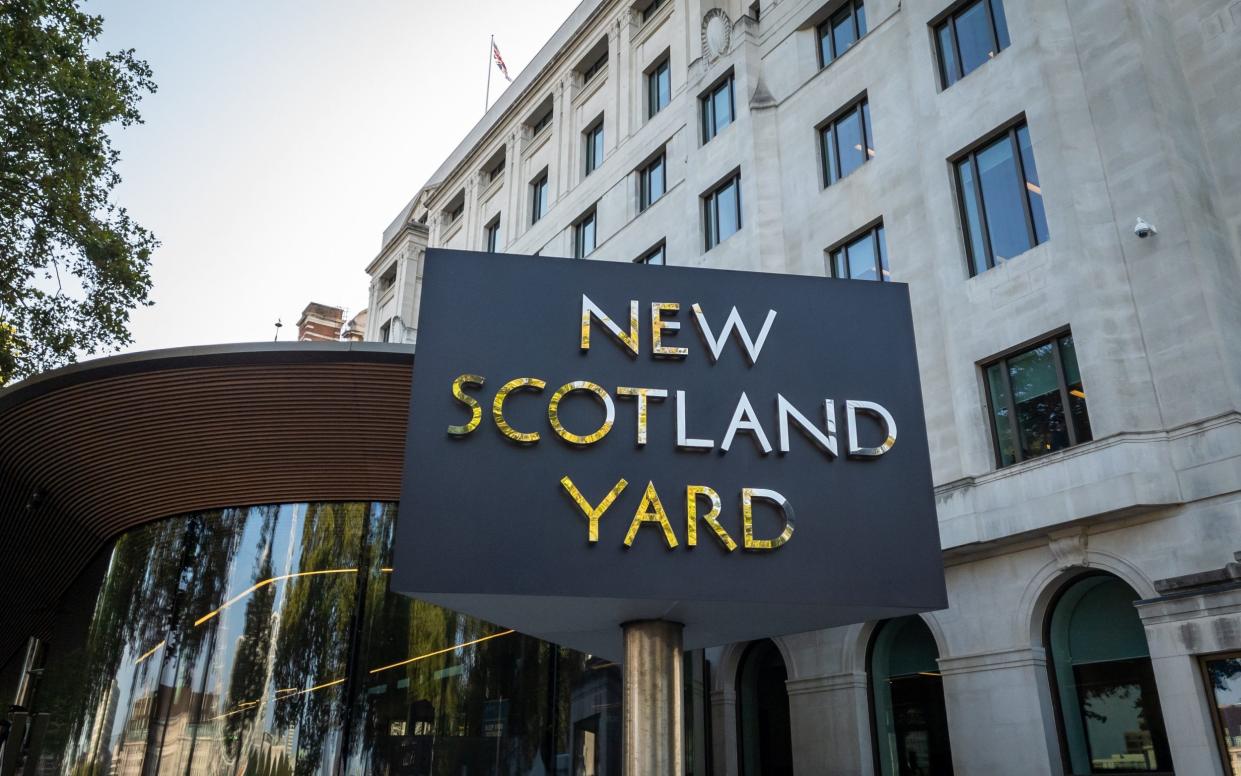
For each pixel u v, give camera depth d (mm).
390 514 15320
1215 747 12766
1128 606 15039
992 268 18156
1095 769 14805
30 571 18266
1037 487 15844
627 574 9109
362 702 14141
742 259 25281
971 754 15977
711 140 28109
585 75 38344
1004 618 16141
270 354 12844
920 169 20891
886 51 22844
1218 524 13680
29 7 19500
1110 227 16234
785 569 9375
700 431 9828
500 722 14742
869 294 10945
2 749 19750
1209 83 16703
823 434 10031
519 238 39031
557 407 9703
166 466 14836
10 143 20797
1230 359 14438
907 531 9781
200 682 14148
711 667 21328
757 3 29156
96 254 22203
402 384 13375
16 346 23391
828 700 18656
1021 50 18438
